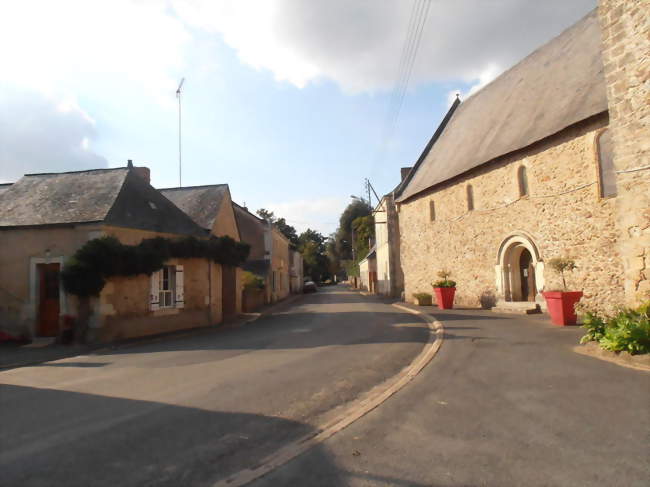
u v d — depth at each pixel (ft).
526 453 12.25
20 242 42.29
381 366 24.48
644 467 11.14
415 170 83.61
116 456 12.80
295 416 16.24
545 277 46.26
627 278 28.12
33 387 22.57
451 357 25.54
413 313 55.88
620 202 28.60
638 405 15.66
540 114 49.52
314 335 38.42
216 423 15.55
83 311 40.09
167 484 11.01
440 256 66.74
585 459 11.71
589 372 20.45
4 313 41.86
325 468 11.77
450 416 15.61
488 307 55.72
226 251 55.06
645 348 22.33
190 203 64.44
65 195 46.78
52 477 11.51
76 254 39.04
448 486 10.59
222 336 42.24
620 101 28.63
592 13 53.21
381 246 112.27
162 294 47.21
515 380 19.83
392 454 12.57
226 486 10.84
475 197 57.98
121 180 48.70
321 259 260.21
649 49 26.73
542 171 46.68
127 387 21.53
